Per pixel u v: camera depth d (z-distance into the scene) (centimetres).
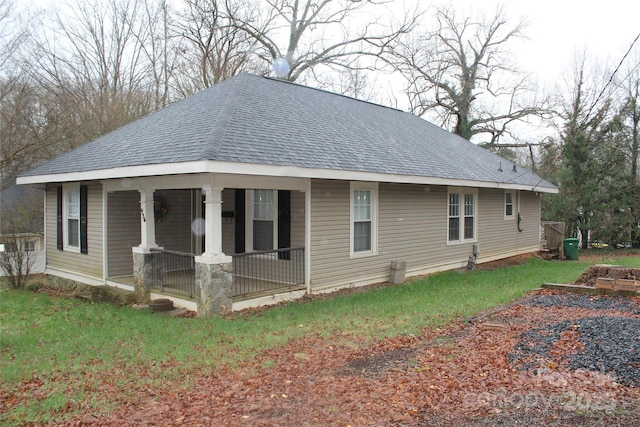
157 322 782
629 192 2100
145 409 446
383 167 1030
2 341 694
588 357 512
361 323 740
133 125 1231
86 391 492
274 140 888
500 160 1848
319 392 471
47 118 1833
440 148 1514
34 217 1703
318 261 990
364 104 1627
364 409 428
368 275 1113
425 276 1264
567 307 802
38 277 1481
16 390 501
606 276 1008
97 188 1138
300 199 995
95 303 1003
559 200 2142
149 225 977
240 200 1102
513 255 1745
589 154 2138
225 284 832
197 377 525
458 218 1441
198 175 836
